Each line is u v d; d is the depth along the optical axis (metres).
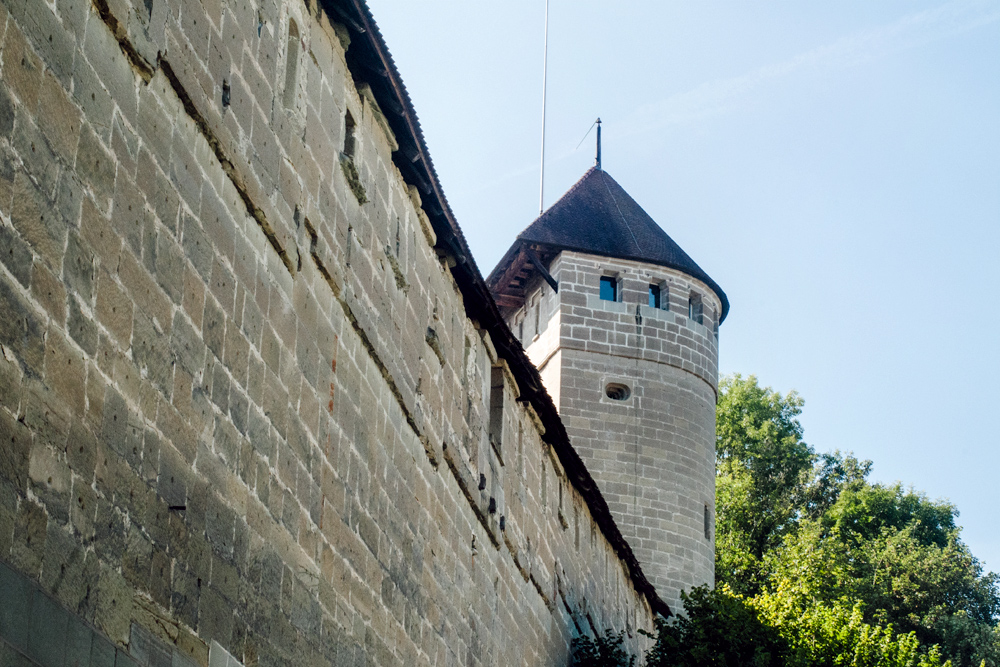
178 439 10.02
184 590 9.97
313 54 13.07
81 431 8.79
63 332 8.66
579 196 39.16
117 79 9.54
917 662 31.55
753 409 58.19
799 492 56.34
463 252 17.05
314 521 12.45
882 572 52.38
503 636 19.27
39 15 8.60
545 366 36.91
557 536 23.31
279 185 12.05
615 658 24.09
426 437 16.03
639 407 36.28
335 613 12.83
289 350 12.09
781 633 28.02
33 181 8.44
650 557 35.06
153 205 9.89
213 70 10.94
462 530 17.48
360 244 14.05
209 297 10.64
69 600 8.53
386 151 15.05
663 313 37.28
